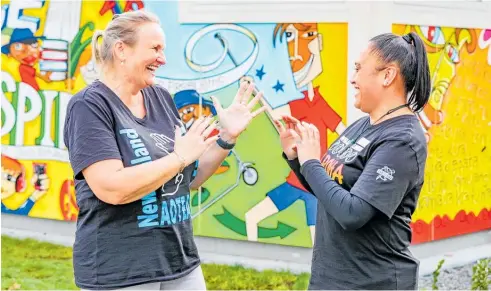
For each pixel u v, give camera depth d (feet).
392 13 17.16
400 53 8.41
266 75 18.33
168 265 9.07
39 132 22.11
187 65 19.31
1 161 22.89
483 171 20.72
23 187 22.59
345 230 8.62
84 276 8.87
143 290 8.93
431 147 18.95
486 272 16.71
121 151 8.66
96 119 8.50
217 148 10.23
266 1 18.12
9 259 20.16
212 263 19.02
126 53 8.82
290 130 9.16
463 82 19.69
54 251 20.95
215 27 18.88
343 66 17.29
